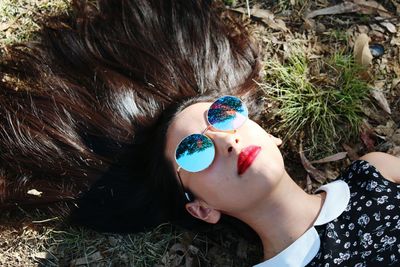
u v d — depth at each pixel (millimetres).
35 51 1060
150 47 1048
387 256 894
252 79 1050
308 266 914
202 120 921
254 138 905
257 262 1023
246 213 941
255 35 1109
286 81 1063
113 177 1008
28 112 1023
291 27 1109
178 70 1038
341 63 1073
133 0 1063
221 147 891
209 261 1023
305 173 1054
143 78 1029
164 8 1063
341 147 1061
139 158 999
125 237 1034
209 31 1056
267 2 1119
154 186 981
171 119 948
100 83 1030
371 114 1068
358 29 1105
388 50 1093
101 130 1012
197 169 895
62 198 1016
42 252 1028
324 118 1048
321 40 1104
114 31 1058
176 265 1020
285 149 1062
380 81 1081
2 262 1025
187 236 1033
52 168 1017
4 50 1087
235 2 1119
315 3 1116
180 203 971
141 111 1005
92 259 1025
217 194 909
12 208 1033
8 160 1021
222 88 1033
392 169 968
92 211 1020
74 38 1054
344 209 930
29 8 1107
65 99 1026
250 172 887
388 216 916
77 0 1076
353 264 900
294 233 935
